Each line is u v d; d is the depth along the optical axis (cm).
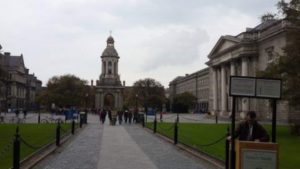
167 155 2314
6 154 2223
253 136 1349
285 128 5131
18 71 17650
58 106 13875
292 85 3853
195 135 3788
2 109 13850
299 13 4016
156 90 17125
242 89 1336
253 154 1219
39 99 14475
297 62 3919
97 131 4500
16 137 1600
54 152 2420
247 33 9288
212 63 11994
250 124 1366
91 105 17250
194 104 18062
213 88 11912
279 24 7675
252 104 8988
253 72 9262
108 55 16675
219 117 10000
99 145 2870
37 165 1884
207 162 2034
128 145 2891
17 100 17675
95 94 17025
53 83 14362
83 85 14500
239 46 9462
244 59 9375
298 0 4003
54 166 1862
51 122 6234
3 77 4381
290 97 3922
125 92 19812
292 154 2447
